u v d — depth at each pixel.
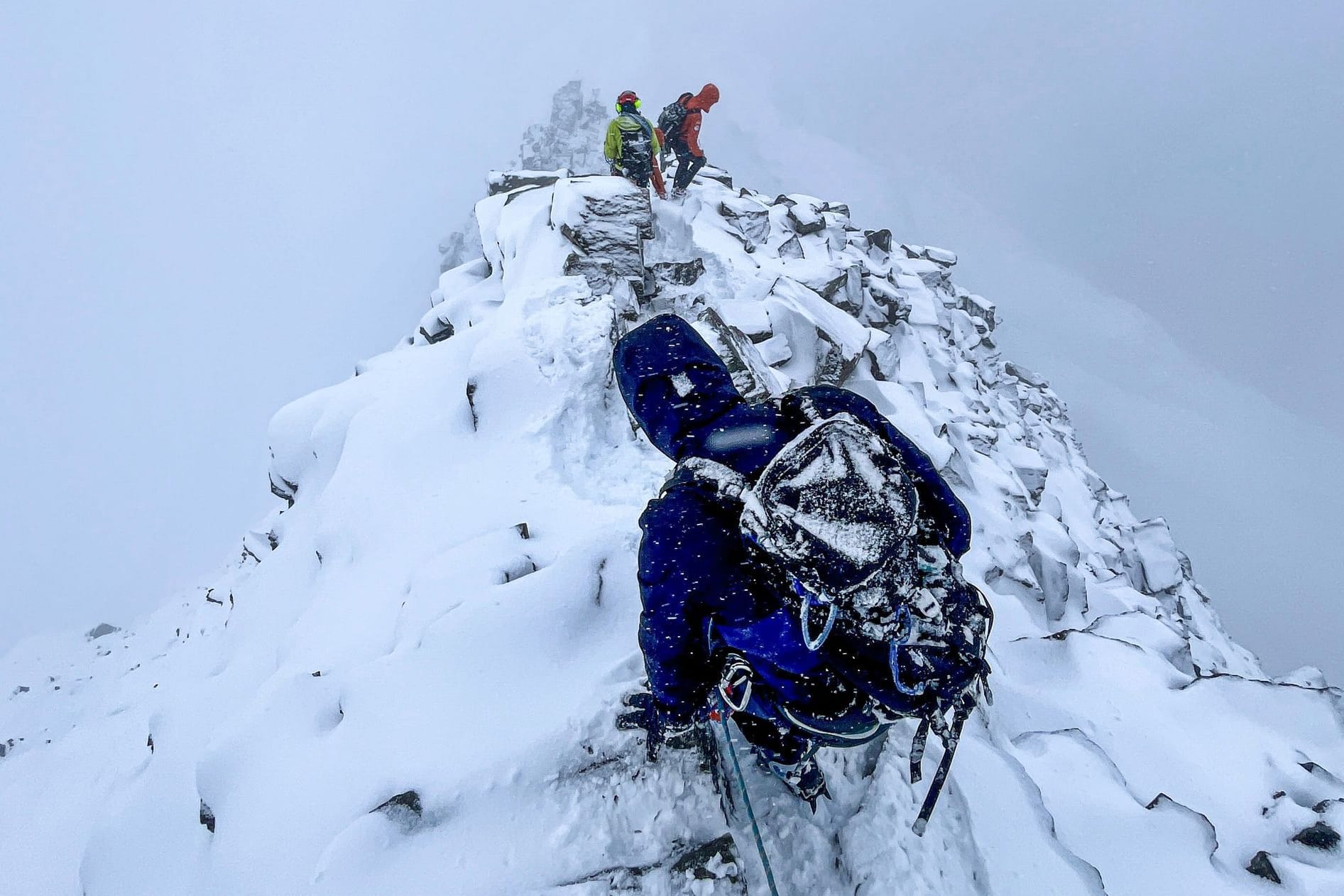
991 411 13.72
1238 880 2.81
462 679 2.76
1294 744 3.68
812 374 8.38
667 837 2.22
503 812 2.33
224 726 2.97
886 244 15.55
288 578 5.12
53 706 9.86
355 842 2.27
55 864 4.80
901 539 1.33
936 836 2.11
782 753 1.90
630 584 3.11
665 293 8.48
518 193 9.91
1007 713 3.54
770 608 1.48
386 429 4.96
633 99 9.74
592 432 4.62
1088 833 2.78
